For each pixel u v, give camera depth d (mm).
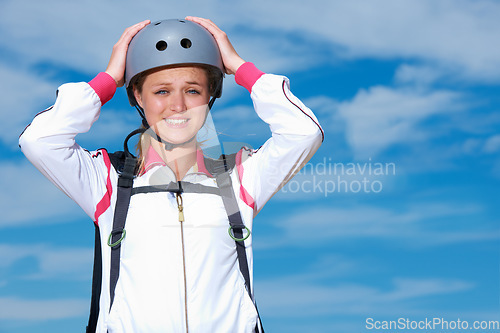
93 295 3426
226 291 3322
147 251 3271
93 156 3656
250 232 3549
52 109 3422
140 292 3203
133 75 3559
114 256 3338
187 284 3223
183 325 3148
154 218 3342
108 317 3242
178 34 3492
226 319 3256
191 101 3523
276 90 3471
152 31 3535
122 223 3383
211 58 3564
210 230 3357
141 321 3150
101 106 3549
